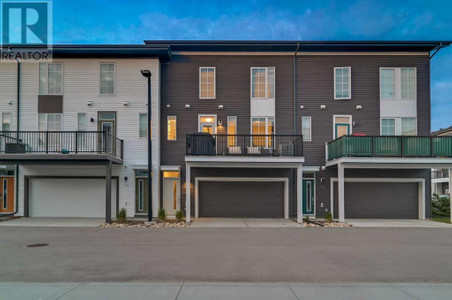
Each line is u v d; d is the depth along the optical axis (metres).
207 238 9.38
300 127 15.03
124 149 14.57
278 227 11.73
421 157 12.87
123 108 14.69
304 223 12.74
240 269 6.08
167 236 9.70
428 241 9.03
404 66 15.09
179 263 6.49
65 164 13.12
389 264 6.50
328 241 8.97
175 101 15.14
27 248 7.93
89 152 13.68
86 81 14.74
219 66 15.26
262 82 15.26
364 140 12.95
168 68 15.23
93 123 14.62
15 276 5.62
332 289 4.98
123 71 14.77
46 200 14.71
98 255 7.17
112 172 14.55
